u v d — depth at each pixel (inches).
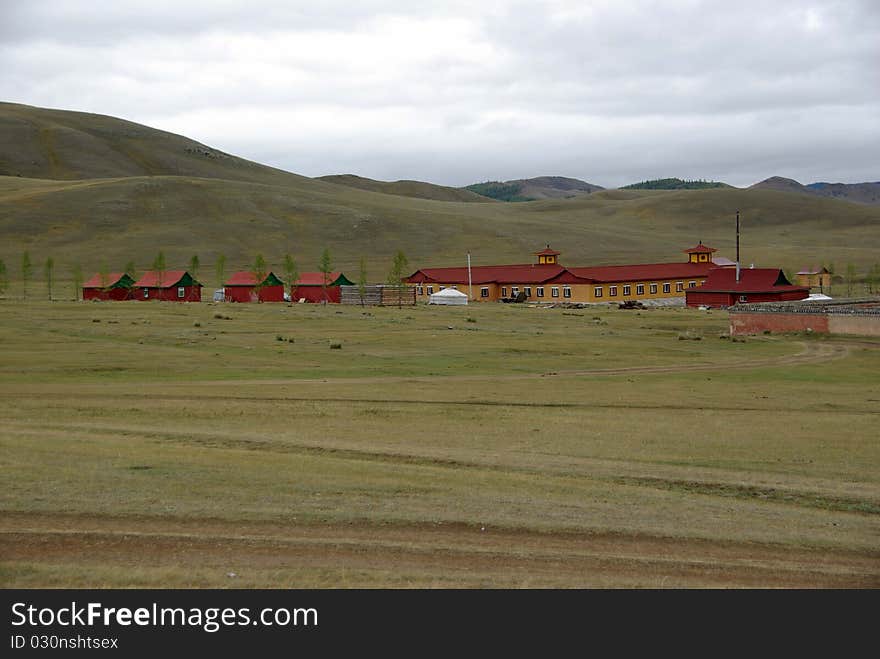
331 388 2180.1
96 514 933.8
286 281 6835.6
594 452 1423.5
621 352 3157.0
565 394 2148.1
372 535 894.4
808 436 1612.9
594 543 893.8
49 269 6683.1
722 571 829.8
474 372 2583.7
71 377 2282.2
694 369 2743.6
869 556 892.6
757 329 3949.3
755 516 1026.1
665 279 6811.0
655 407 1966.0
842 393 2244.1
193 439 1428.4
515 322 4313.5
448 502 1024.2
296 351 2957.7
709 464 1349.7
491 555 847.7
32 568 775.7
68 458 1208.2
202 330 3513.8
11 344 2938.0
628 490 1137.4
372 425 1640.0
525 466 1280.8
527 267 6953.7
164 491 1032.8
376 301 5723.4
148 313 4271.7
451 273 6948.8
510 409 1882.4
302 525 920.3
